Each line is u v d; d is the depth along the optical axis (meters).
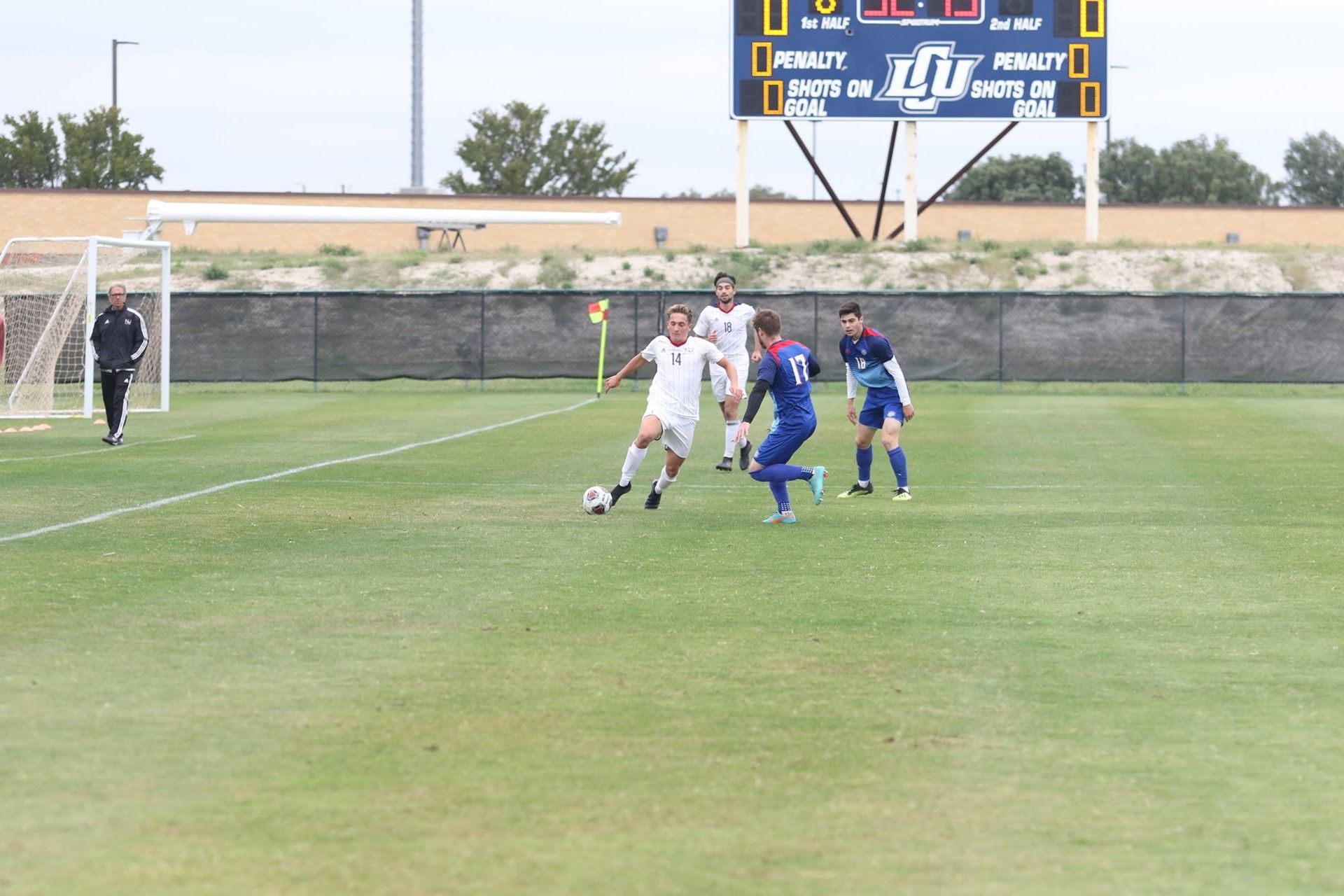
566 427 78.62
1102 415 87.75
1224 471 57.31
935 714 22.17
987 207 191.00
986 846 16.67
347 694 23.09
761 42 132.62
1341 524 42.41
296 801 18.03
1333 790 18.72
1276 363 115.81
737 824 17.33
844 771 19.38
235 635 27.19
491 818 17.47
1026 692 23.48
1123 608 30.22
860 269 147.00
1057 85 132.25
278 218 129.00
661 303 119.12
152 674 24.22
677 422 43.50
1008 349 117.12
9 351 93.56
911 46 132.12
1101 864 16.16
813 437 72.88
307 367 117.88
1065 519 43.53
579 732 21.08
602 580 33.12
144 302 109.25
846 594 31.53
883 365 47.75
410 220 132.88
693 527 41.50
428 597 30.95
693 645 26.61
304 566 34.72
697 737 20.88
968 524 42.44
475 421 82.88
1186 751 20.34
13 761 19.53
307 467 57.25
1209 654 26.16
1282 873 15.93
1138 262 150.00
